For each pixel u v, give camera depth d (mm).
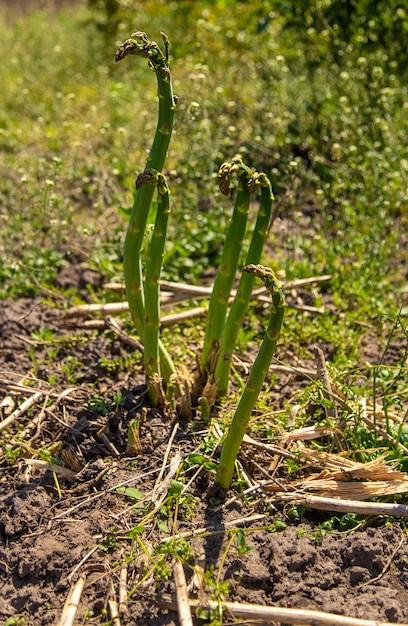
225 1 1327
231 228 502
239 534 426
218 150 934
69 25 1904
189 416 534
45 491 484
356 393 544
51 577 428
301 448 488
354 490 463
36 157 990
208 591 407
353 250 763
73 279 752
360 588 416
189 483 473
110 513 462
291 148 984
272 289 405
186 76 1164
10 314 678
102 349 622
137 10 1384
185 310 688
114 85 1176
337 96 1020
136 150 948
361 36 1080
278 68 1051
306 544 435
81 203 914
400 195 810
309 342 655
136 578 419
